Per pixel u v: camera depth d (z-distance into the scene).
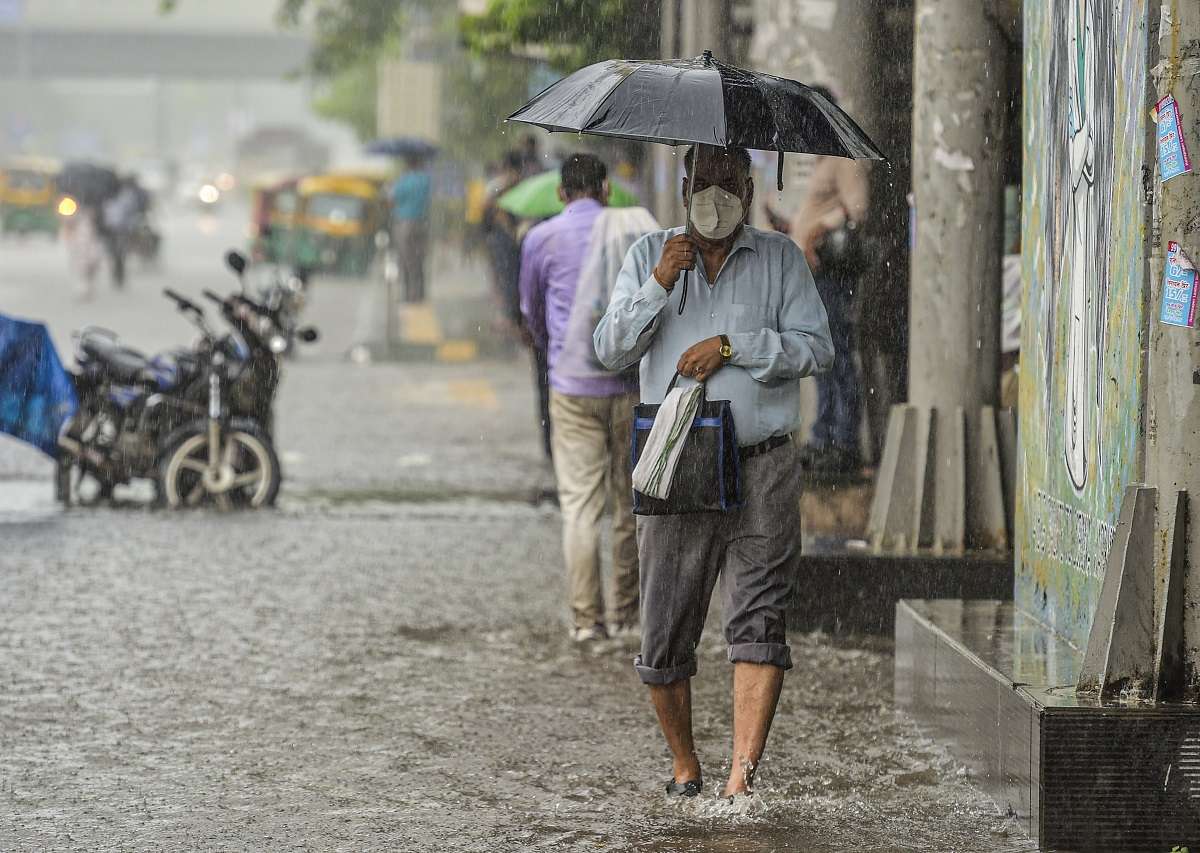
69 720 18.19
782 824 14.88
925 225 23.27
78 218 85.38
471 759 16.92
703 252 14.93
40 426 31.45
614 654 21.31
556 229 21.69
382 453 40.00
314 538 29.28
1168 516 14.09
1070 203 16.38
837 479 26.88
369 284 112.06
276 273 33.44
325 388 53.44
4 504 32.25
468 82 94.62
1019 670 15.30
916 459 22.98
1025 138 18.03
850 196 27.47
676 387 14.78
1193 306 13.88
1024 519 18.00
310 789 15.94
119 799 15.59
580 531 21.83
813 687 19.75
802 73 27.03
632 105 14.01
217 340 32.12
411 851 14.23
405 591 25.05
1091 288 15.70
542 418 32.06
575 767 16.67
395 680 20.02
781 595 15.03
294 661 20.86
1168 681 14.10
